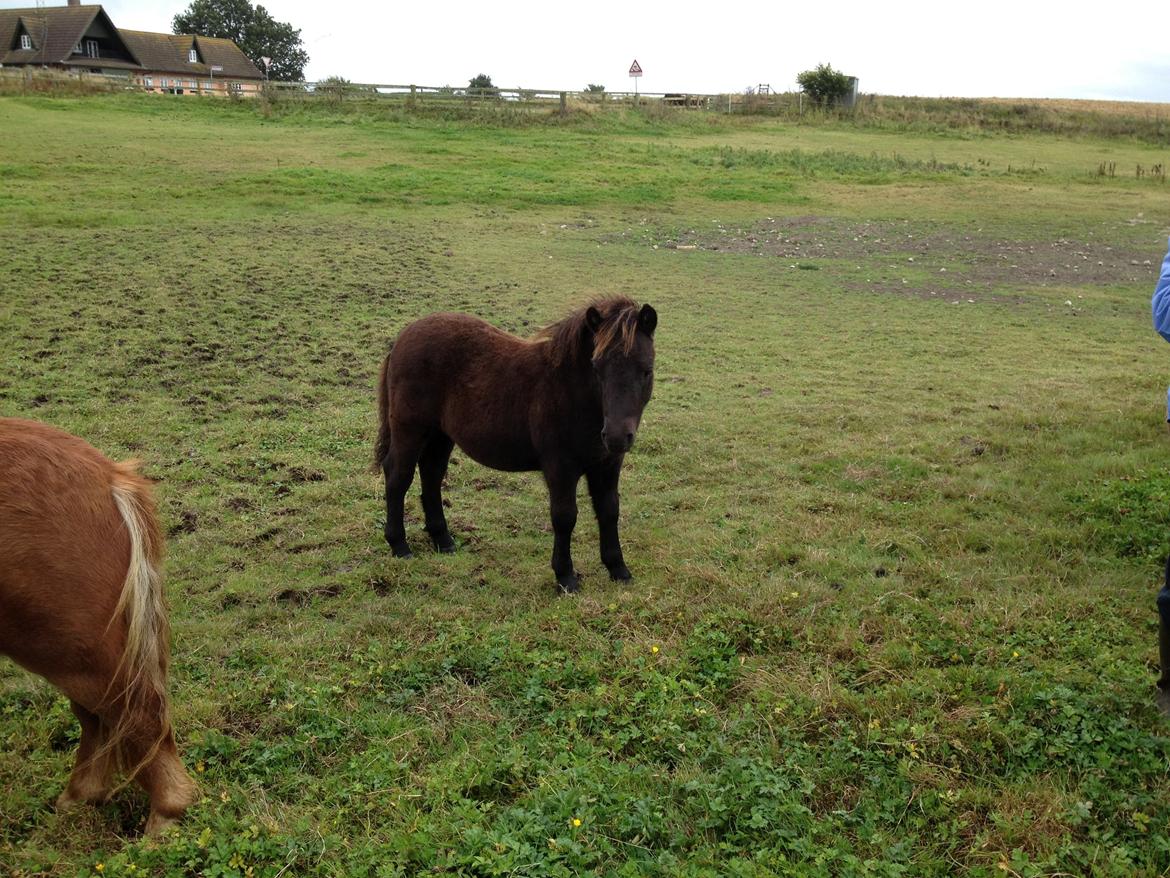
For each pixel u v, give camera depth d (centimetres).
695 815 328
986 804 333
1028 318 1427
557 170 2586
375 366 1052
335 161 2505
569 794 327
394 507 605
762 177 2673
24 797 349
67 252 1459
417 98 3525
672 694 409
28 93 3272
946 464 748
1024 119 4081
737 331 1301
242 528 636
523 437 547
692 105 4088
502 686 431
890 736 370
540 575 577
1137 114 5319
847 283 1653
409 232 1827
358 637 485
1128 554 568
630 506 695
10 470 297
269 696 421
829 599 509
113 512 319
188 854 310
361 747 385
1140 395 963
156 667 322
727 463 780
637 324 480
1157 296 375
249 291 1323
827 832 318
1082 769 347
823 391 1017
